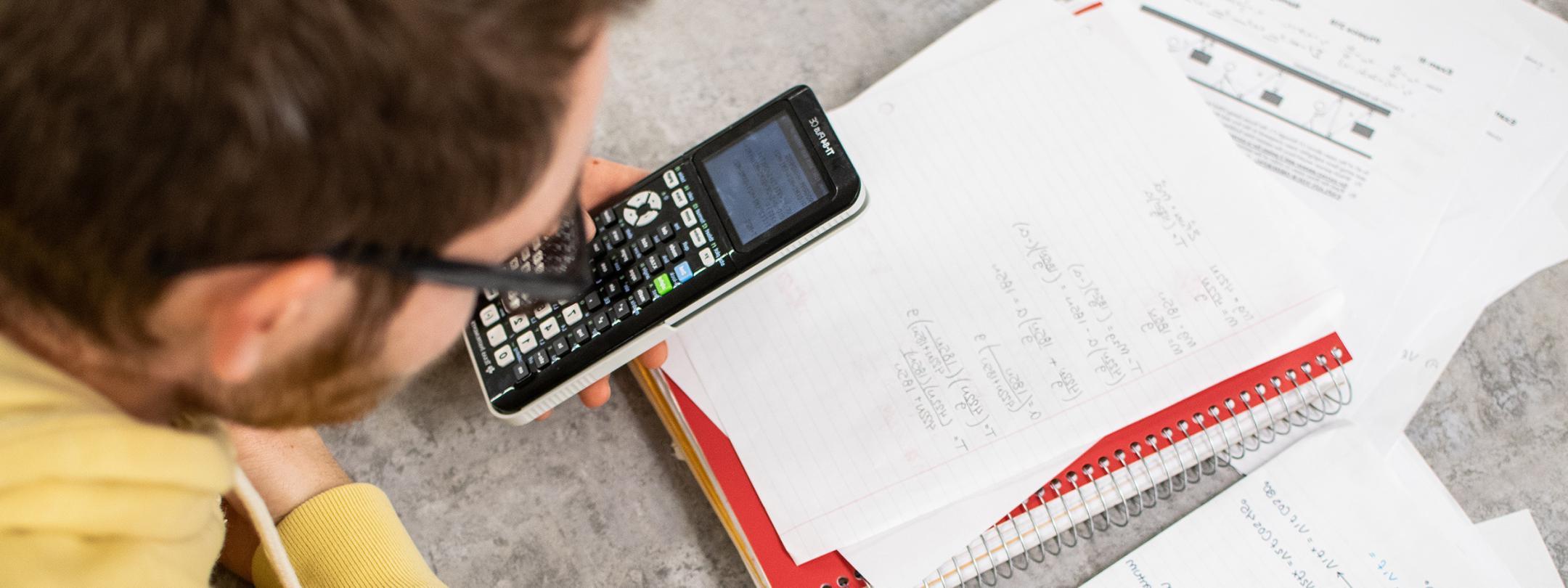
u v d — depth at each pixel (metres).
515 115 0.18
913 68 0.50
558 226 0.37
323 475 0.43
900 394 0.45
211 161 0.16
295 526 0.41
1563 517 0.45
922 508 0.44
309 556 0.41
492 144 0.18
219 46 0.16
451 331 0.28
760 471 0.44
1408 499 0.45
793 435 0.45
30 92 0.16
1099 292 0.47
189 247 0.18
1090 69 0.50
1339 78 0.51
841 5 0.52
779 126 0.42
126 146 0.16
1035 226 0.47
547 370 0.41
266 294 0.19
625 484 0.46
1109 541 0.45
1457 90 0.51
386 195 0.18
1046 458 0.44
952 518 0.44
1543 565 0.44
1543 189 0.49
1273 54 0.52
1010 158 0.48
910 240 0.47
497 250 0.23
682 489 0.46
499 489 0.45
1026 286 0.47
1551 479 0.46
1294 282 0.46
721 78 0.51
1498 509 0.45
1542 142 0.50
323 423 0.29
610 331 0.40
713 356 0.46
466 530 0.45
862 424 0.45
